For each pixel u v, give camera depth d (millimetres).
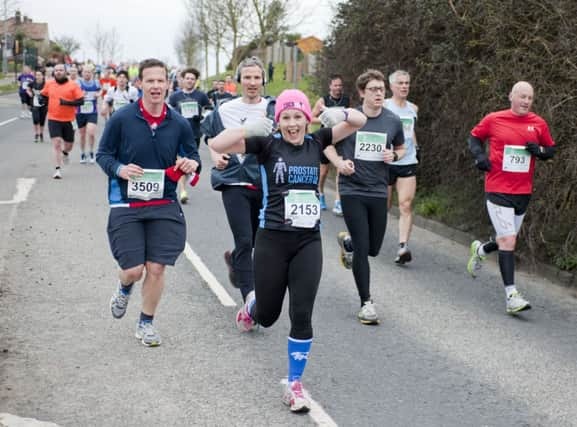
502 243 7078
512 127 7059
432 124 11766
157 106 5410
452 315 6914
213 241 9336
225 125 6289
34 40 83688
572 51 8391
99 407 4551
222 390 4883
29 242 8820
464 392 5059
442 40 11867
